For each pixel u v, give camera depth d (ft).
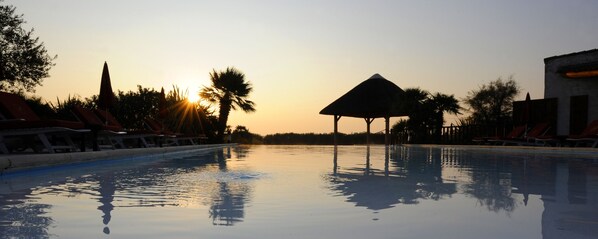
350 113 71.26
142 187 11.82
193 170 18.22
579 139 37.68
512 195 10.36
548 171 18.13
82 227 6.68
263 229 6.64
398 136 72.95
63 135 26.08
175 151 37.45
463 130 59.21
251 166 20.70
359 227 6.79
